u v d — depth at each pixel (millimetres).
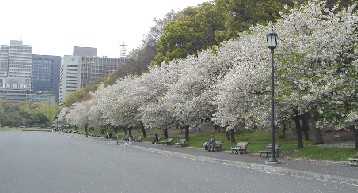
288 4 42469
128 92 60344
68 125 157000
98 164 23922
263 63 26734
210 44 66750
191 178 16938
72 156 31031
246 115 28078
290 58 25172
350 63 24531
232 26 45625
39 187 14312
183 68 47438
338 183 15352
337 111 23391
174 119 48656
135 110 58188
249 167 21969
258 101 27484
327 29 24312
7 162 25172
